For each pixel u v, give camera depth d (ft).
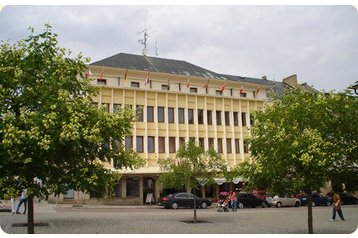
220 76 196.34
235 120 183.52
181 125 169.89
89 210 115.03
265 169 52.42
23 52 45.42
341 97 53.01
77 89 47.98
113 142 47.85
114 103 157.69
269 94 70.49
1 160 39.99
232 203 120.16
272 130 53.36
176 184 83.97
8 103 42.04
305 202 157.58
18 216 82.58
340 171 52.31
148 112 163.94
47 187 43.34
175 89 173.37
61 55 46.37
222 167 85.87
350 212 115.44
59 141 39.68
